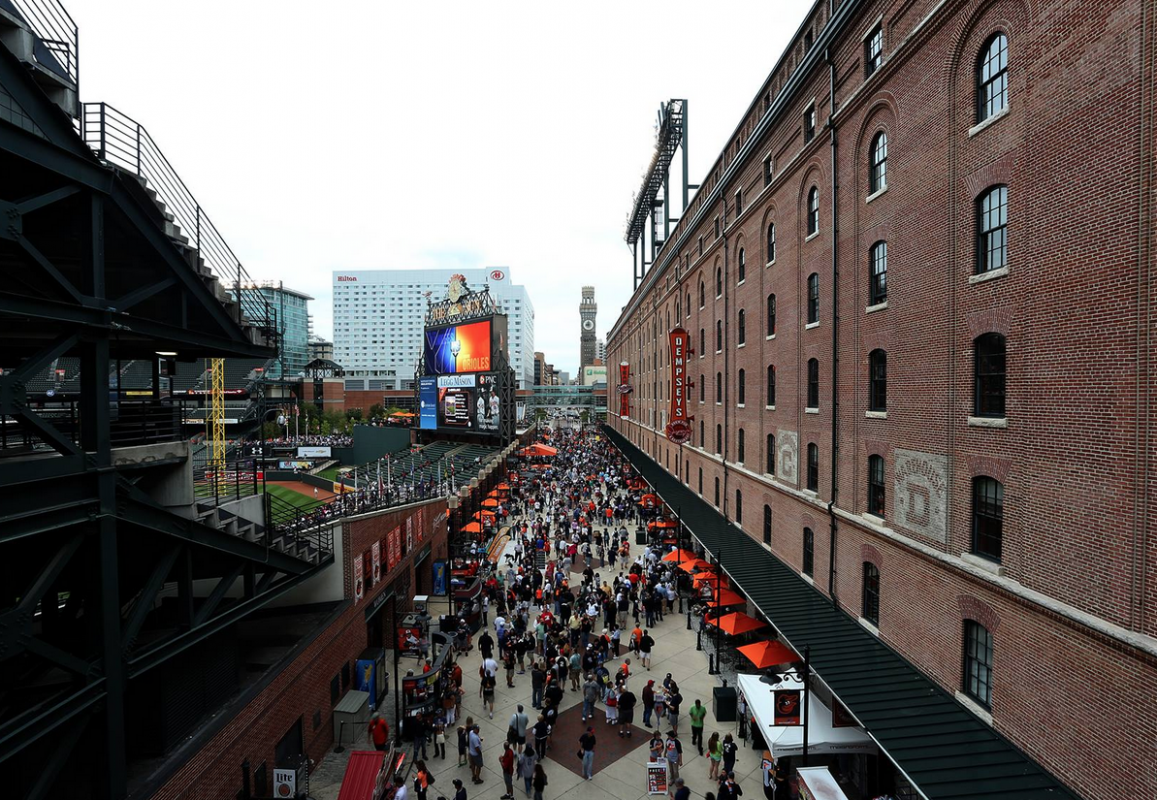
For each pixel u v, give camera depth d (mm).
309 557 17141
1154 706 7805
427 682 17219
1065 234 9406
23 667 11594
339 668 17906
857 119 16188
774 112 21578
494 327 52250
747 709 16656
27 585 11945
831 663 13828
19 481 7961
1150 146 8039
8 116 8680
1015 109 10508
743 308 26750
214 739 11656
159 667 10953
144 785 9914
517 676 20547
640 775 15203
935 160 12789
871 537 15438
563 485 51719
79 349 9438
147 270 13586
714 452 31969
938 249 12688
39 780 8359
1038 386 9930
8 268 12938
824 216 18219
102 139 10211
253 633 16781
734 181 28047
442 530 30984
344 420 98812
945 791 9328
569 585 28016
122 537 10922
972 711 11414
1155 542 7930
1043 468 9789
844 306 17031
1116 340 8492
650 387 55031
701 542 25359
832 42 17188
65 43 9789
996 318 10961
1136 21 8180
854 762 14336
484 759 16078
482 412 53844
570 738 16906
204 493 22641
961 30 11883
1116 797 8320
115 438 12328
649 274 54406
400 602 24312
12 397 8078
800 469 20172
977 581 11289
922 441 13250
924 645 13070
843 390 17078
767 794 13961
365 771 12891
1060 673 9359
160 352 15391
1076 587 9102
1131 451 8250
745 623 19125
